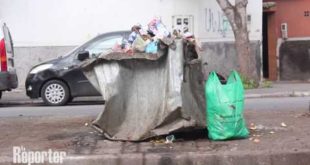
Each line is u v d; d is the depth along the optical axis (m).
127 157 6.29
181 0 18.88
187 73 7.04
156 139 7.06
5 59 13.67
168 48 6.91
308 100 13.56
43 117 9.87
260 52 19.23
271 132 7.51
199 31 18.98
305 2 21.12
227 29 19.09
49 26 18.78
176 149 6.57
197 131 7.39
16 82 14.29
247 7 19.16
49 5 18.70
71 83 14.01
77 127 8.41
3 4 18.56
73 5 18.78
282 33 21.22
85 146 6.87
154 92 7.12
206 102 7.07
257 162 6.24
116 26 18.89
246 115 9.28
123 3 18.83
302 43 21.22
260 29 19.23
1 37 13.68
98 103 14.91
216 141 6.96
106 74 7.09
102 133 7.27
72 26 18.81
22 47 18.70
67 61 14.10
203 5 18.95
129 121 7.21
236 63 19.12
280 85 18.31
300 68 21.22
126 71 7.11
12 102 15.77
